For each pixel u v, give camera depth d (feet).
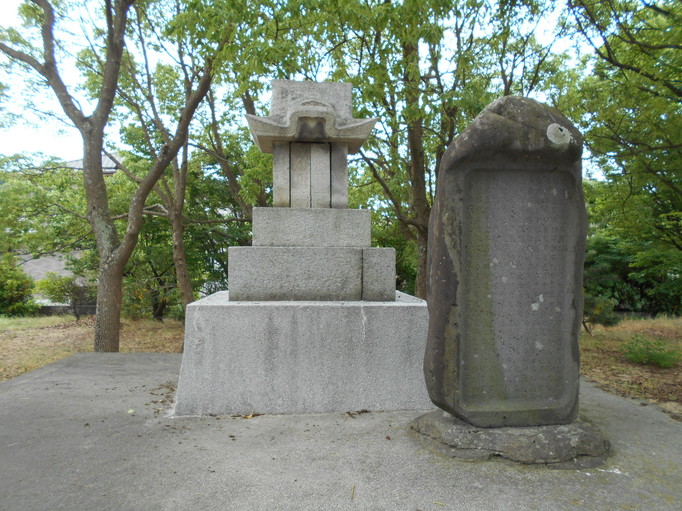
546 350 9.31
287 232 12.96
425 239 30.89
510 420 8.93
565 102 25.82
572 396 9.21
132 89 33.30
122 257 26.16
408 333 11.69
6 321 50.37
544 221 9.32
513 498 7.13
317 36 21.43
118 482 7.55
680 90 19.36
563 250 9.38
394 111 23.52
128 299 46.09
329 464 8.26
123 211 41.06
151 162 41.52
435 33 19.38
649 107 21.18
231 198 47.67
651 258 32.45
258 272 12.38
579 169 9.28
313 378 11.43
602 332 33.53
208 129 36.70
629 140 23.27
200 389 11.19
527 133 8.77
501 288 9.23
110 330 25.89
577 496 7.22
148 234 46.11
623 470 8.13
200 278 49.08
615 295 55.31
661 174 24.36
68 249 42.11
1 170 32.53
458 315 8.96
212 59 23.40
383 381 11.59
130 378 14.88
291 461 8.39
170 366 17.02
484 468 8.07
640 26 22.86
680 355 23.16
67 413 11.09
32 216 34.50
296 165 13.76
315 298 12.52
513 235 9.26
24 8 26.32
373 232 47.98
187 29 20.15
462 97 20.43
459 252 8.95
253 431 10.00
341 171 13.87
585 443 8.55
